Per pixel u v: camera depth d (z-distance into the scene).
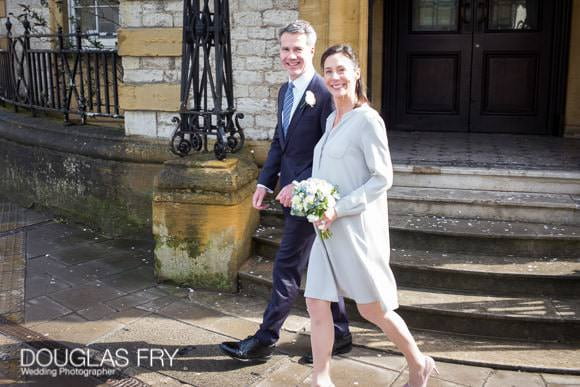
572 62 6.92
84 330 4.27
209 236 4.88
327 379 3.24
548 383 3.56
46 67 7.29
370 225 3.13
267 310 3.83
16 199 7.66
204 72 4.91
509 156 5.95
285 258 3.78
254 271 4.88
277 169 3.93
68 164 6.71
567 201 4.91
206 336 4.18
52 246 6.04
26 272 5.34
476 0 7.15
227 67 4.96
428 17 7.31
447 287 4.43
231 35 5.68
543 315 4.00
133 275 5.28
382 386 3.56
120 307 4.64
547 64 7.08
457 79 7.35
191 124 4.99
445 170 5.36
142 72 5.99
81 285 5.06
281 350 3.99
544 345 3.96
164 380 3.64
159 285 5.07
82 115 6.82
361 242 3.11
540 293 4.31
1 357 3.89
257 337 3.83
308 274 3.27
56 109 7.04
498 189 5.27
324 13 5.33
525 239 4.57
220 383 3.61
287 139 3.77
